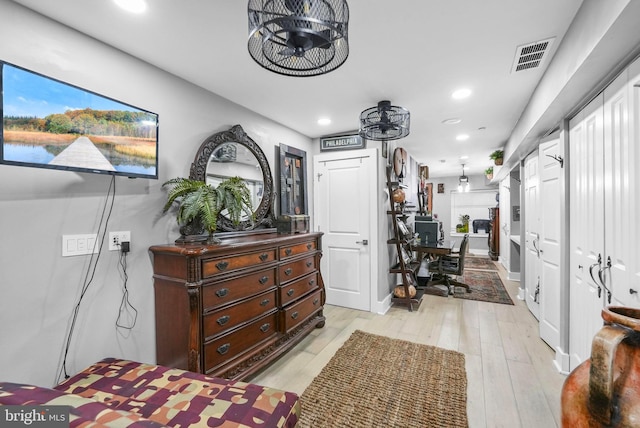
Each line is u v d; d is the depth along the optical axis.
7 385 0.89
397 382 2.08
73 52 1.63
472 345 2.65
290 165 3.51
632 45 1.34
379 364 2.33
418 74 2.23
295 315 2.62
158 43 1.79
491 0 1.46
